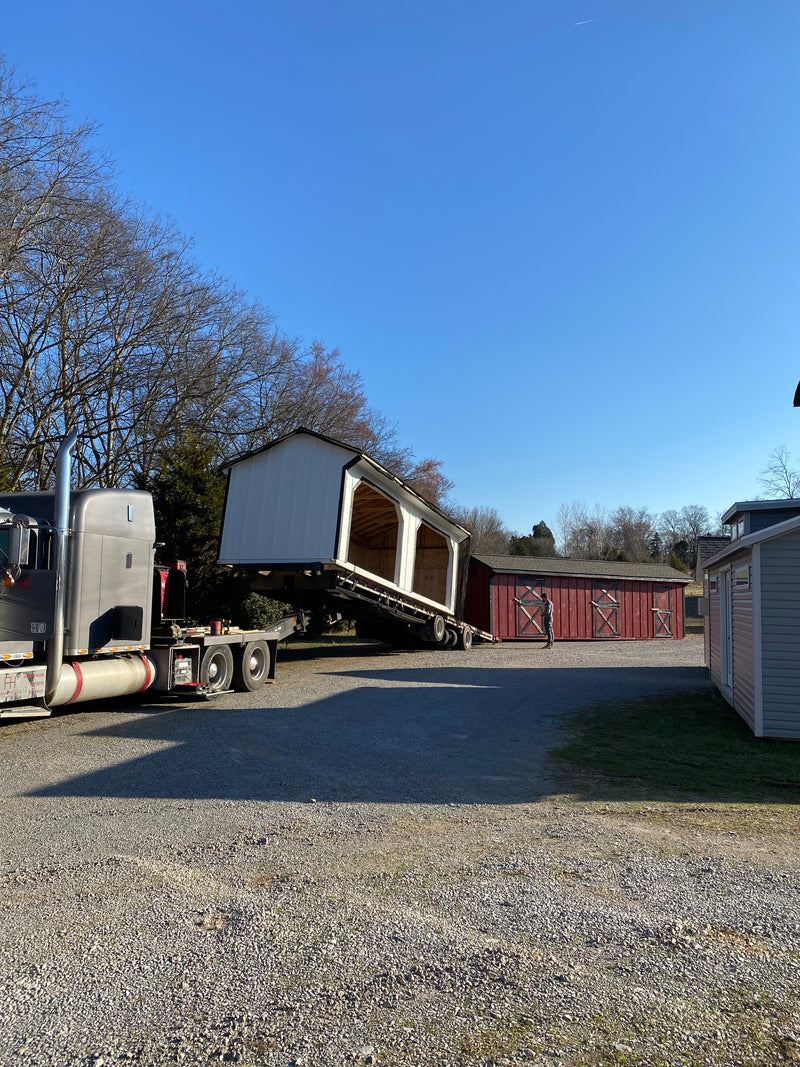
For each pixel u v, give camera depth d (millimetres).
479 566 28078
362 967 3633
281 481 15828
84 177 20797
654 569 33250
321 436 15383
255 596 19188
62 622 9570
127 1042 3031
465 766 8094
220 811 6328
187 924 4129
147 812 6293
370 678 15344
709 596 16250
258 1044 3008
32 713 9250
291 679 15109
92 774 7516
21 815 6195
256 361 29328
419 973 3576
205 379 27094
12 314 22312
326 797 6809
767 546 9758
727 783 7504
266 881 4773
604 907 4371
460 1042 3021
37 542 9359
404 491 17859
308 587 15875
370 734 9656
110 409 25875
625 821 6191
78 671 9859
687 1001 3330
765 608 9711
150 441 26281
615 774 7828
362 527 21719
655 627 32156
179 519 18828
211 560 18734
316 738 9359
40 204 20016
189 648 11805
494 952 3789
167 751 8531
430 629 20578
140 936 3982
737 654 11484
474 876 4871
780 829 6004
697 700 13062
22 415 24797
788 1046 2982
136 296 25203
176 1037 3061
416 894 4559
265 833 5762
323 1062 2895
